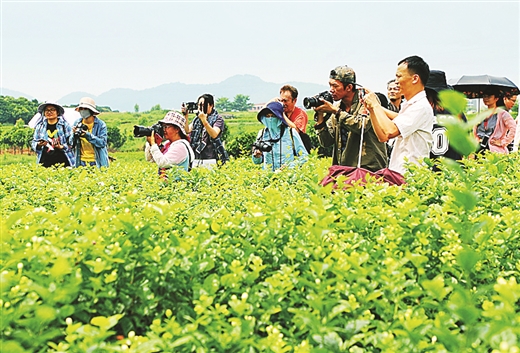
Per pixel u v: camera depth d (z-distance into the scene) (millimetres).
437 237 4004
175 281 3299
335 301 2902
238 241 3885
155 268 3252
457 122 2143
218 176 8586
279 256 3746
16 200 6715
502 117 11906
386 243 3857
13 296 2840
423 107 6527
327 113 7570
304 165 8055
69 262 3055
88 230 3477
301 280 3137
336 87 7109
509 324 2525
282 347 2799
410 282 3164
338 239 3877
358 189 5148
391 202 5121
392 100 9328
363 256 3418
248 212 4531
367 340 2850
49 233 3775
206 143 10461
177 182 8117
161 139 8852
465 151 2145
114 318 2635
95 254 3195
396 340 2840
